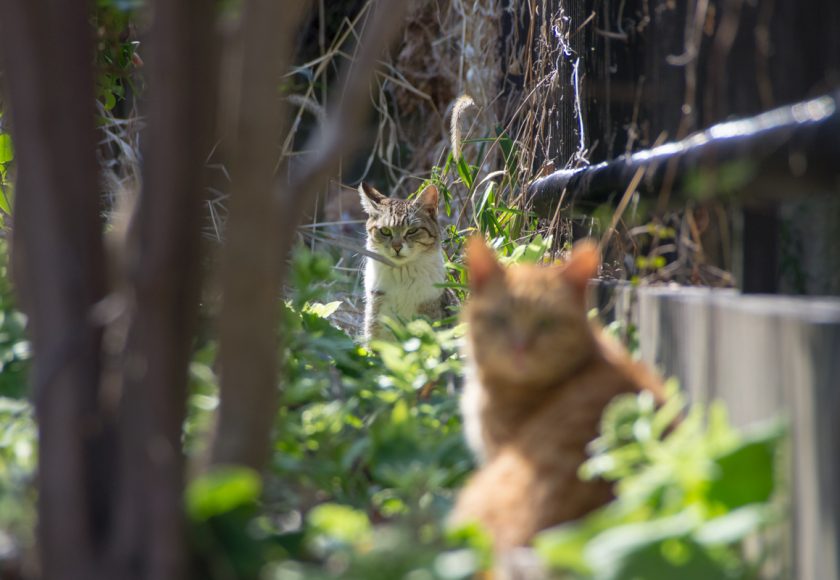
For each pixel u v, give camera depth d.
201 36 3.54
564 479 3.90
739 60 4.86
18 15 3.55
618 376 4.42
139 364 3.40
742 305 3.83
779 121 3.95
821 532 3.15
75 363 3.51
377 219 11.93
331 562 3.77
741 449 3.21
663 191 5.02
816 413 3.18
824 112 3.67
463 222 11.84
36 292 3.58
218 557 3.44
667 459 3.39
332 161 3.96
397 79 15.17
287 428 5.23
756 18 4.68
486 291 4.91
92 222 3.71
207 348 5.92
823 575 3.14
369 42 3.94
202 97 3.55
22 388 5.52
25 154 3.60
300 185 3.97
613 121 7.24
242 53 3.59
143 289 3.40
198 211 3.57
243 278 3.67
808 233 4.23
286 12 3.66
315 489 5.01
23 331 5.71
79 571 3.34
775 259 4.44
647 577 3.11
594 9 7.79
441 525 3.79
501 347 4.64
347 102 3.98
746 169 4.03
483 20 12.58
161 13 3.43
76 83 3.68
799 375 3.30
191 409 5.08
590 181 6.57
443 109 14.98
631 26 6.77
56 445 3.43
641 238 6.18
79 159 3.67
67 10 3.67
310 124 15.07
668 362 4.79
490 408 4.82
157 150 3.44
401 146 16.09
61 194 3.61
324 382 5.76
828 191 3.71
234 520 3.53
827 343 3.12
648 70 6.36
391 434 4.99
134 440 3.35
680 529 3.14
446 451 5.08
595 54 7.78
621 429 3.73
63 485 3.39
